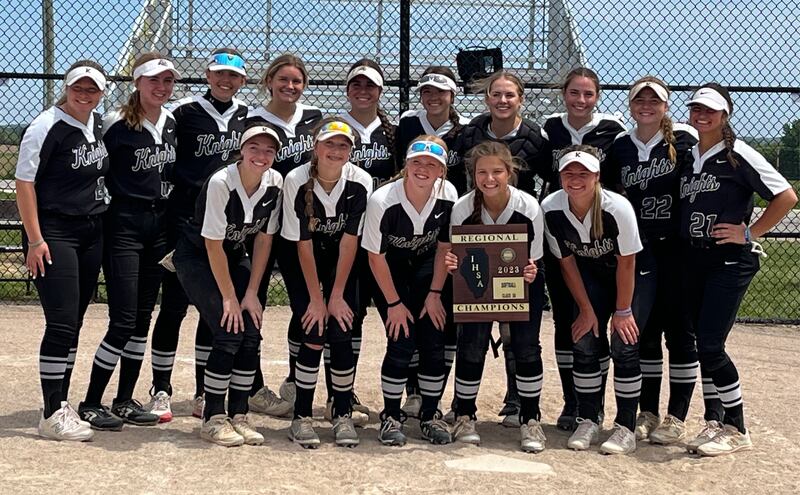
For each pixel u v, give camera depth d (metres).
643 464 4.45
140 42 10.46
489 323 4.71
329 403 5.19
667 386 6.32
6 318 8.49
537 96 10.16
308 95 10.87
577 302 4.72
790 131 9.54
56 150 4.41
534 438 4.62
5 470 3.98
